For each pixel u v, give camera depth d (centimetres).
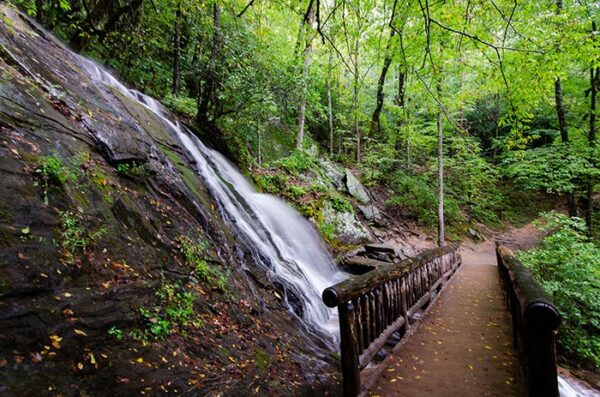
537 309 224
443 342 494
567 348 841
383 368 404
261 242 753
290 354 431
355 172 2019
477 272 1162
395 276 470
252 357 371
